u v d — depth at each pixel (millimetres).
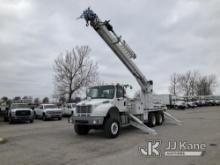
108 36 13930
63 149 10180
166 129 15992
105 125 12852
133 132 14906
